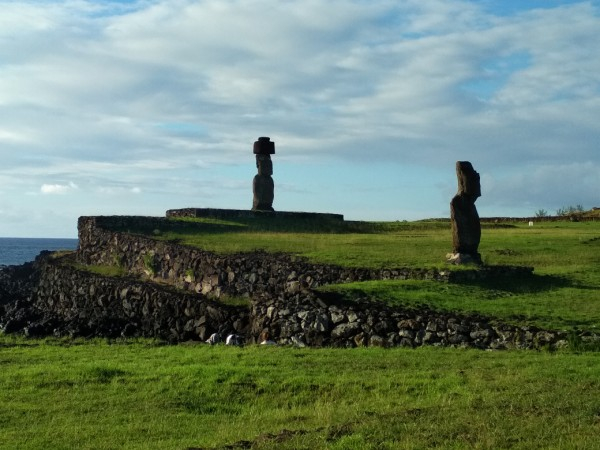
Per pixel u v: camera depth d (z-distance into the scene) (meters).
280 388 18.91
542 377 17.73
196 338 35.16
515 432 13.12
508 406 14.95
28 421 17.12
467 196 34.28
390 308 27.23
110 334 35.97
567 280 33.16
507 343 24.03
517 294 29.81
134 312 39.66
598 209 79.94
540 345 23.27
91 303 42.97
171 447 14.38
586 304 27.44
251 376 20.11
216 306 35.41
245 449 13.48
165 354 26.53
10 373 22.09
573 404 14.70
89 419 17.06
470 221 34.12
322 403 17.56
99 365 22.53
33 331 37.06
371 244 43.34
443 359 21.83
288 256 39.00
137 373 21.31
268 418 16.39
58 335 36.12
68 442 15.26
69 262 51.56
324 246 42.38
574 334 23.19
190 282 40.34
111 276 44.75
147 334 36.75
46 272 49.59
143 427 16.20
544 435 12.85
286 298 30.31
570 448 12.12
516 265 34.91
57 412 17.80
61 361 26.03
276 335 29.56
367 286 30.27
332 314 28.08
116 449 14.70
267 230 50.94
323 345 27.77
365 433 13.69
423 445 12.77
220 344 30.73
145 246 44.62
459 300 28.22
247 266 37.88
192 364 22.53
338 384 18.73
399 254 38.84
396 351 23.78
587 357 20.67
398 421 14.40
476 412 14.70
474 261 33.84
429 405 15.82
